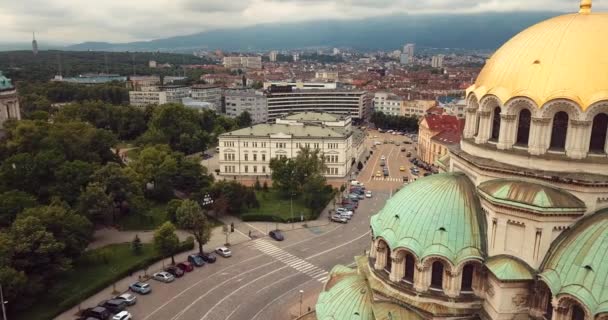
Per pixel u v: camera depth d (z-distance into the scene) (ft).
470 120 188.03
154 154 488.02
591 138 153.89
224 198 417.49
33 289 245.86
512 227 156.35
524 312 153.99
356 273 193.77
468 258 159.63
